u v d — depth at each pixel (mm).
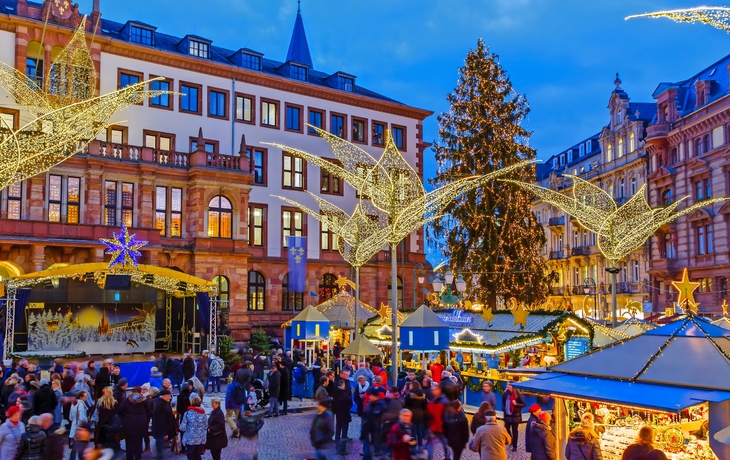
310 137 52906
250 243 48750
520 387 12094
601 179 69562
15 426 11586
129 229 38438
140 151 40875
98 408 14602
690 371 11406
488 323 27078
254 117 50219
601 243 30172
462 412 14766
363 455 16047
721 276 50250
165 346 39938
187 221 42281
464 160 46188
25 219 36594
